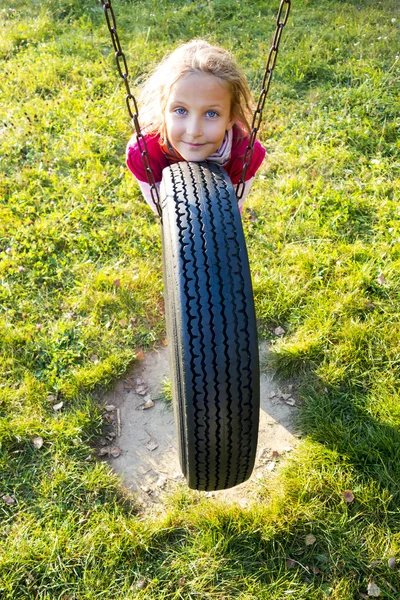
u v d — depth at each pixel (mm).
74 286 4371
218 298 2209
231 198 2412
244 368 2227
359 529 2967
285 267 4359
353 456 3225
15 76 6980
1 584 2826
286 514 3033
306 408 3551
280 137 5801
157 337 4031
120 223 4855
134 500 3201
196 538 2973
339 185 5141
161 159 3158
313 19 7914
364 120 5789
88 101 6371
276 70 6711
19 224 4840
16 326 4070
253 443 2428
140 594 2795
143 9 8391
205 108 2621
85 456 3371
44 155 5648
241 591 2801
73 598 2799
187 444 2389
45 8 8531
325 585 2791
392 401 3471
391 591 2756
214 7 8266
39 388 3668
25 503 3162
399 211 4773
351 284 4164
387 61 6832
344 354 3770
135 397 3723
